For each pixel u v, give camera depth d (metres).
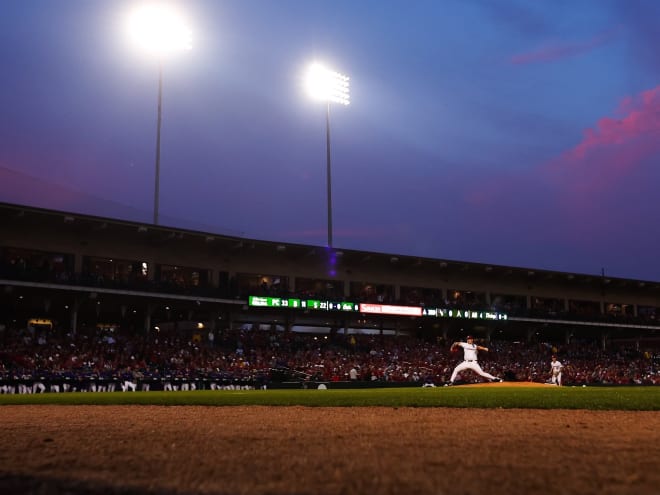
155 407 16.73
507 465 6.26
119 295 46.34
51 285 43.09
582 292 73.44
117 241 49.91
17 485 5.68
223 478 5.84
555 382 35.19
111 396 22.11
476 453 7.04
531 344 66.44
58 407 17.44
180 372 40.72
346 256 59.41
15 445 8.38
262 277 56.38
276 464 6.52
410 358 55.03
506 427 9.72
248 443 8.22
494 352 60.53
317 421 11.26
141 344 44.81
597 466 6.18
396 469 6.11
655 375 59.44
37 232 46.72
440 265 63.78
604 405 13.59
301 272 58.25
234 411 14.48
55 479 5.93
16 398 22.03
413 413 12.69
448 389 23.53
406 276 63.59
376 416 12.12
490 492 5.08
